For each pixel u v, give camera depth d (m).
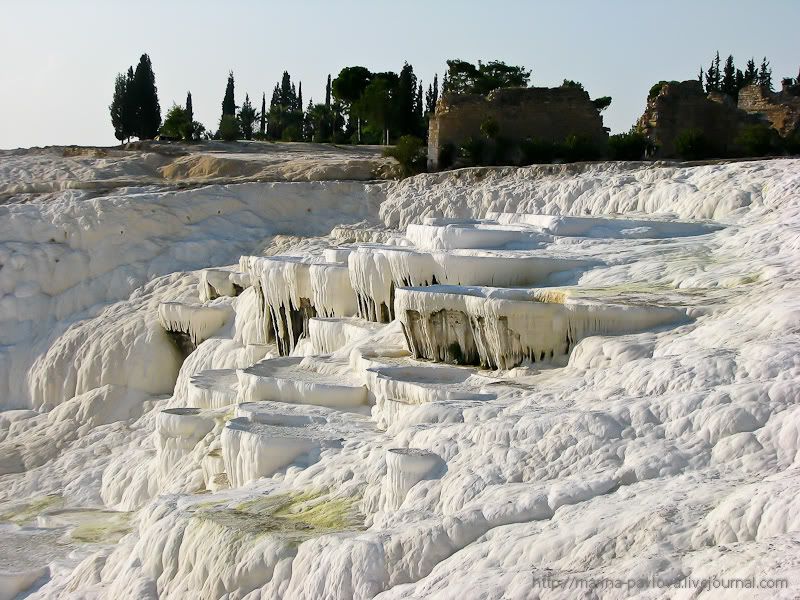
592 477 10.09
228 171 40.56
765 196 22.06
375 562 10.16
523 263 17.72
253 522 11.98
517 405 12.40
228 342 26.08
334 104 67.75
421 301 16.16
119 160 44.12
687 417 10.32
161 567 12.46
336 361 18.19
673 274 16.42
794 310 12.34
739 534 8.27
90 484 22.95
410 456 11.45
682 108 32.44
